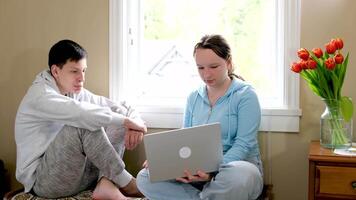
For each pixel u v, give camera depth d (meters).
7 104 2.53
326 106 1.88
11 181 2.56
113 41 2.34
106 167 1.90
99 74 2.39
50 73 2.11
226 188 1.69
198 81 2.38
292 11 2.09
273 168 2.19
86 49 2.39
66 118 1.89
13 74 2.51
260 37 2.27
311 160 1.70
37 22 2.45
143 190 1.84
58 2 2.41
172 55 2.41
